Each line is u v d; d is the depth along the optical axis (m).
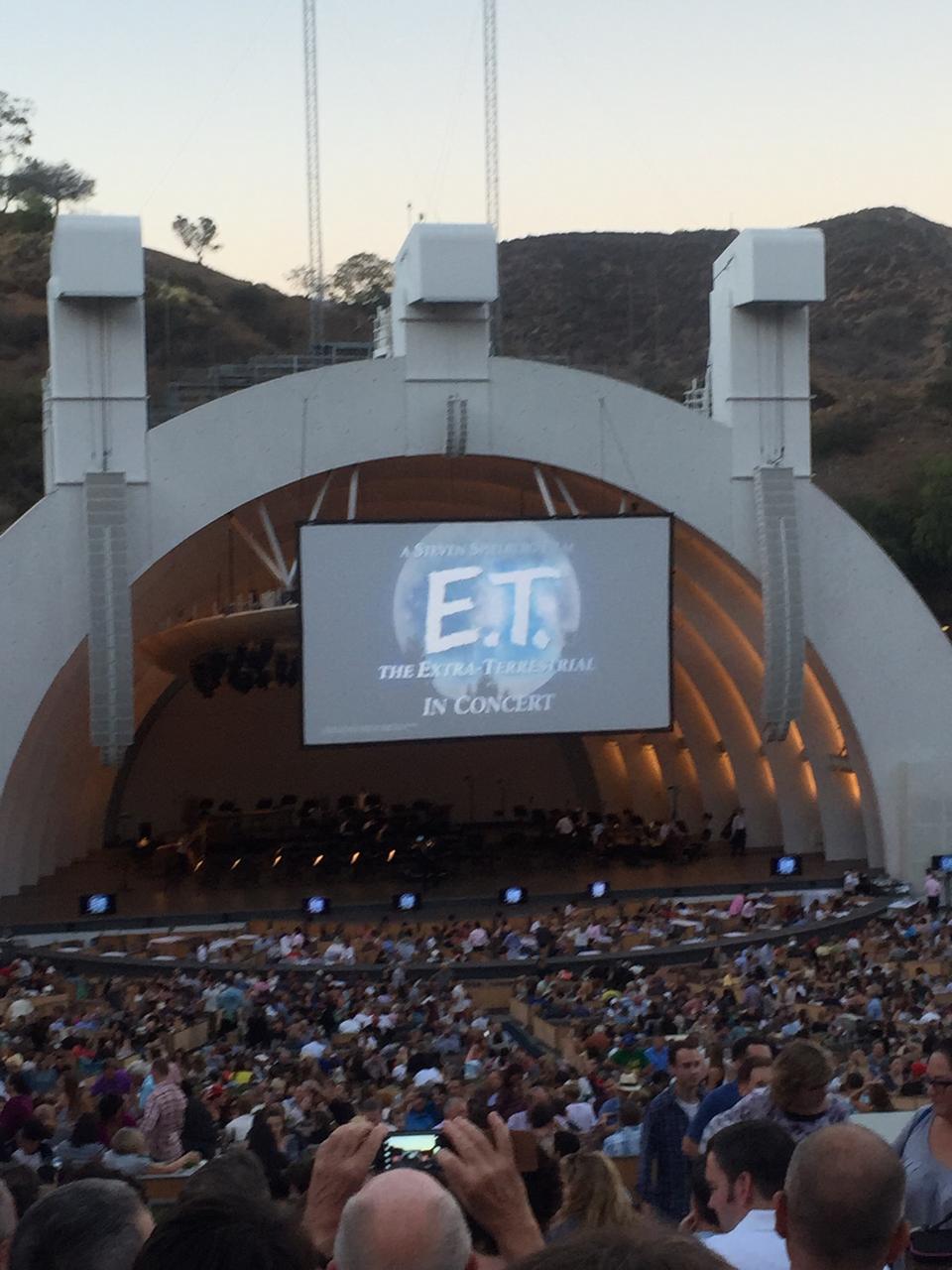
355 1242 3.71
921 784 41.91
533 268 194.88
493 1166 4.65
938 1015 24.31
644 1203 10.34
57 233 37.91
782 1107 7.88
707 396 43.47
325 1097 17.16
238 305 132.25
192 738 55.38
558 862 45.75
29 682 38.53
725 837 48.22
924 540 89.81
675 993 26.73
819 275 40.78
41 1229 4.56
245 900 40.88
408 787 56.69
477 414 40.53
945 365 134.50
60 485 38.56
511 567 38.44
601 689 38.88
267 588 50.97
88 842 51.03
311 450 39.88
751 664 44.72
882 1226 4.48
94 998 30.44
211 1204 4.05
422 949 35.34
